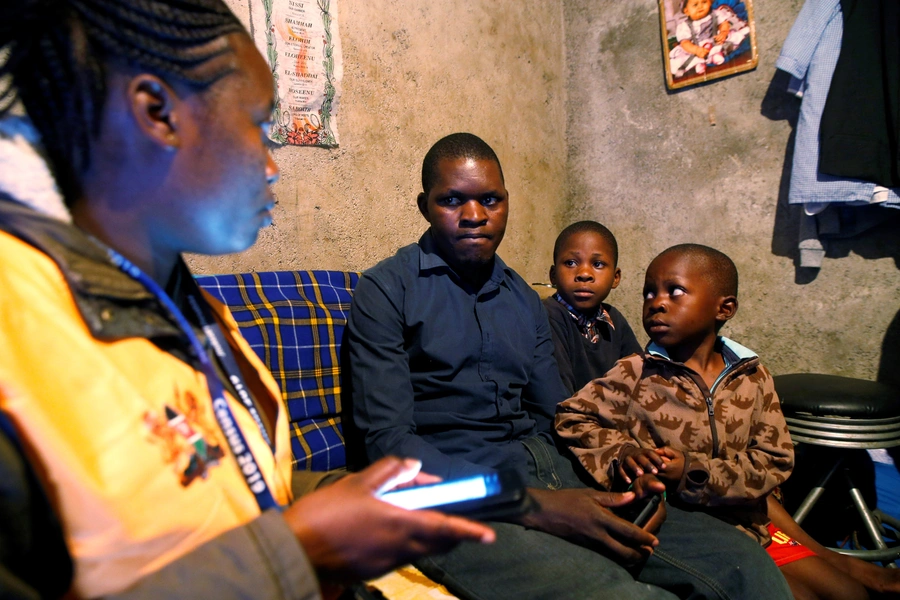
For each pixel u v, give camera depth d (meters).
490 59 2.59
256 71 0.60
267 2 1.70
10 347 0.43
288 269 1.84
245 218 0.62
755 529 1.37
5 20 0.49
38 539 0.44
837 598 1.32
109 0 0.50
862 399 1.81
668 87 2.76
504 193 1.49
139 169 0.55
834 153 2.10
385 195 2.14
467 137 1.51
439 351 1.43
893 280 2.32
